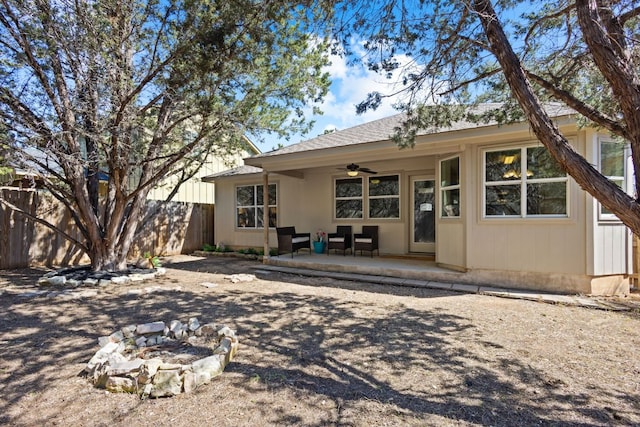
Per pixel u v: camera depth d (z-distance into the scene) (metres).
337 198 10.66
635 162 2.35
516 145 6.16
